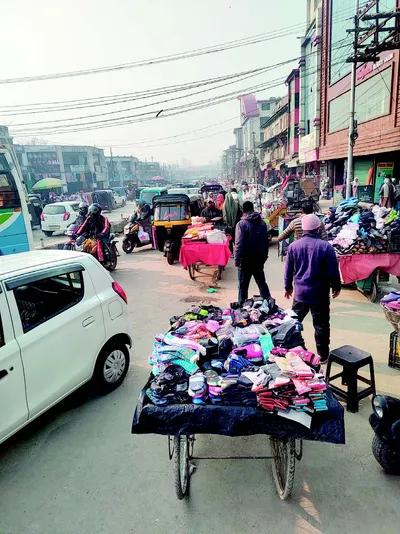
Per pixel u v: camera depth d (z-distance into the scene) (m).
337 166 23.81
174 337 2.88
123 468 2.99
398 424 2.58
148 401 2.42
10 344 3.04
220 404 2.33
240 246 5.64
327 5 21.59
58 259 3.78
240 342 2.75
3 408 2.95
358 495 2.62
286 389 2.22
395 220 6.14
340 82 20.19
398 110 14.03
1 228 8.71
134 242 12.08
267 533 2.37
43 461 3.11
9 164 8.79
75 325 3.59
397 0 13.30
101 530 2.46
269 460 3.00
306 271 4.04
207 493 2.70
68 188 54.50
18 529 2.51
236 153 89.25
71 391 3.60
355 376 3.46
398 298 4.04
